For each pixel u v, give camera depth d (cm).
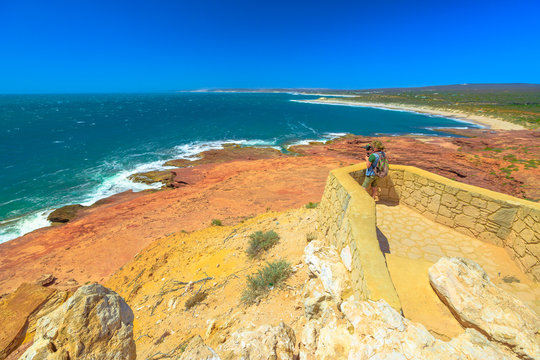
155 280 891
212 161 3006
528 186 1977
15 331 755
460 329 265
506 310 256
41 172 2597
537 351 217
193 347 231
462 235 504
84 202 2003
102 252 1315
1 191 2167
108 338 254
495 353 216
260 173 2467
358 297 317
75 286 1078
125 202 1933
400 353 220
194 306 651
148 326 641
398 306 261
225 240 1012
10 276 1178
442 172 2503
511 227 436
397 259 383
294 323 434
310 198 1836
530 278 378
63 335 244
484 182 2241
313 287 418
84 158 3067
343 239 443
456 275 295
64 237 1495
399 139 3912
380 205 640
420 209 591
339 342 263
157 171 2597
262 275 613
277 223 1019
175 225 1520
